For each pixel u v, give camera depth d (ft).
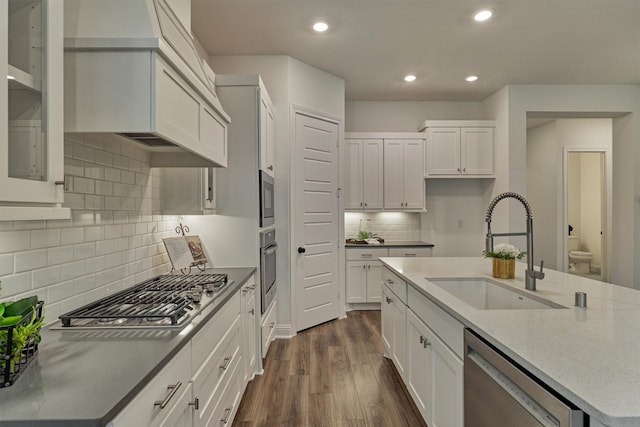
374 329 12.73
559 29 10.25
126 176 6.37
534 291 6.06
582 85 14.78
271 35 10.53
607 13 9.42
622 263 15.31
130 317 4.37
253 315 8.81
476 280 7.42
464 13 9.41
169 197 7.85
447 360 5.32
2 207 2.85
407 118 16.90
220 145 7.22
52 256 4.55
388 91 15.56
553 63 12.66
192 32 10.34
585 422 2.65
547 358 3.25
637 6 9.08
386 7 9.10
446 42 11.03
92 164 5.37
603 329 4.06
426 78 14.06
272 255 10.84
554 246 19.26
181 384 4.00
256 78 9.17
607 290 6.11
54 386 2.87
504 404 3.67
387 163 15.71
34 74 3.26
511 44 11.18
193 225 9.08
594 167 22.22
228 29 10.17
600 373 2.95
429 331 6.19
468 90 15.49
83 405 2.60
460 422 4.88
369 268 15.08
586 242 22.89
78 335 4.06
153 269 7.48
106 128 4.21
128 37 4.17
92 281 5.37
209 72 8.50
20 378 3.01
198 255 8.55
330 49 11.51
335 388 8.45
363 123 16.85
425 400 6.40
